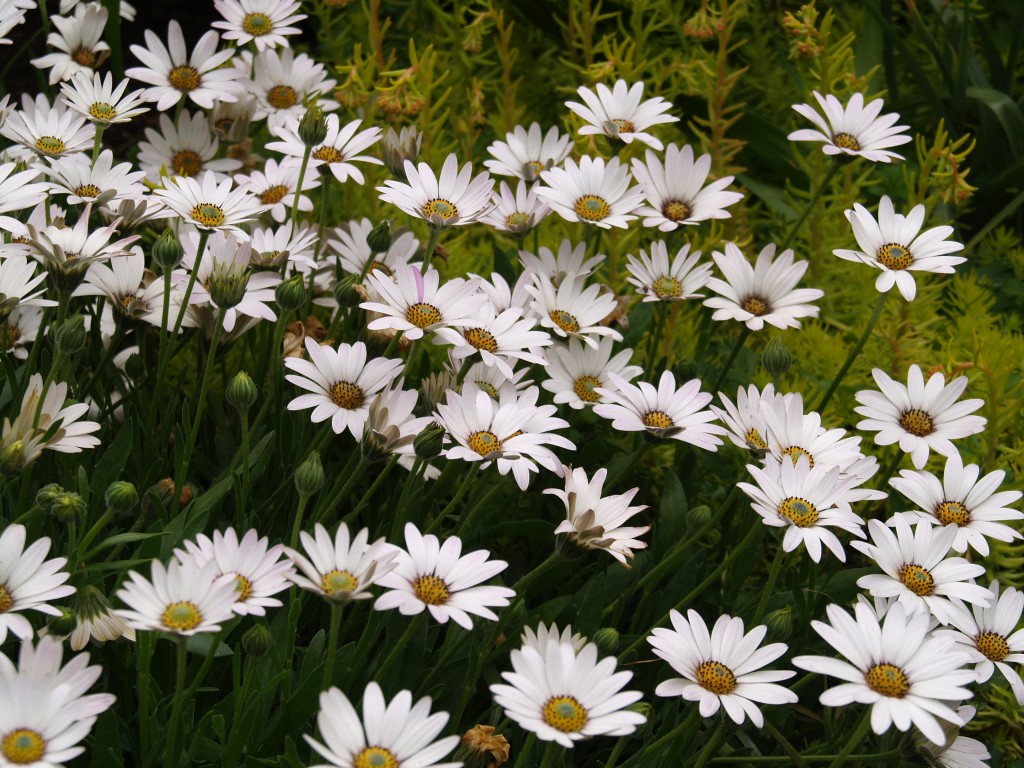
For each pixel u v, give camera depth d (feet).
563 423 3.67
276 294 3.79
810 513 3.60
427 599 3.42
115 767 3.42
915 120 5.13
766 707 3.77
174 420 4.06
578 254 4.04
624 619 3.96
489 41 5.22
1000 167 4.97
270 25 4.37
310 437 3.93
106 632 3.45
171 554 3.58
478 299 3.72
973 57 5.03
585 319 3.95
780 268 4.00
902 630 3.44
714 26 4.61
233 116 4.37
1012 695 3.90
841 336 4.66
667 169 4.10
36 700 3.25
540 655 3.45
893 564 3.62
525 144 4.22
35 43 5.33
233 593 3.31
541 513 4.06
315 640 3.57
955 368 4.24
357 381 3.66
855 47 5.14
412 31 5.30
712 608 3.96
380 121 4.78
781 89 5.13
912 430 3.86
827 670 3.42
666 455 4.28
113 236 3.81
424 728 3.26
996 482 3.78
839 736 3.74
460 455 3.58
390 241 3.90
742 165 5.07
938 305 4.61
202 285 3.85
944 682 3.41
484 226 4.80
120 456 3.73
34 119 3.96
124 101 3.99
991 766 3.86
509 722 3.68
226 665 3.70
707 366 4.22
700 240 4.74
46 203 3.88
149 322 3.83
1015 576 4.10
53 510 3.46
